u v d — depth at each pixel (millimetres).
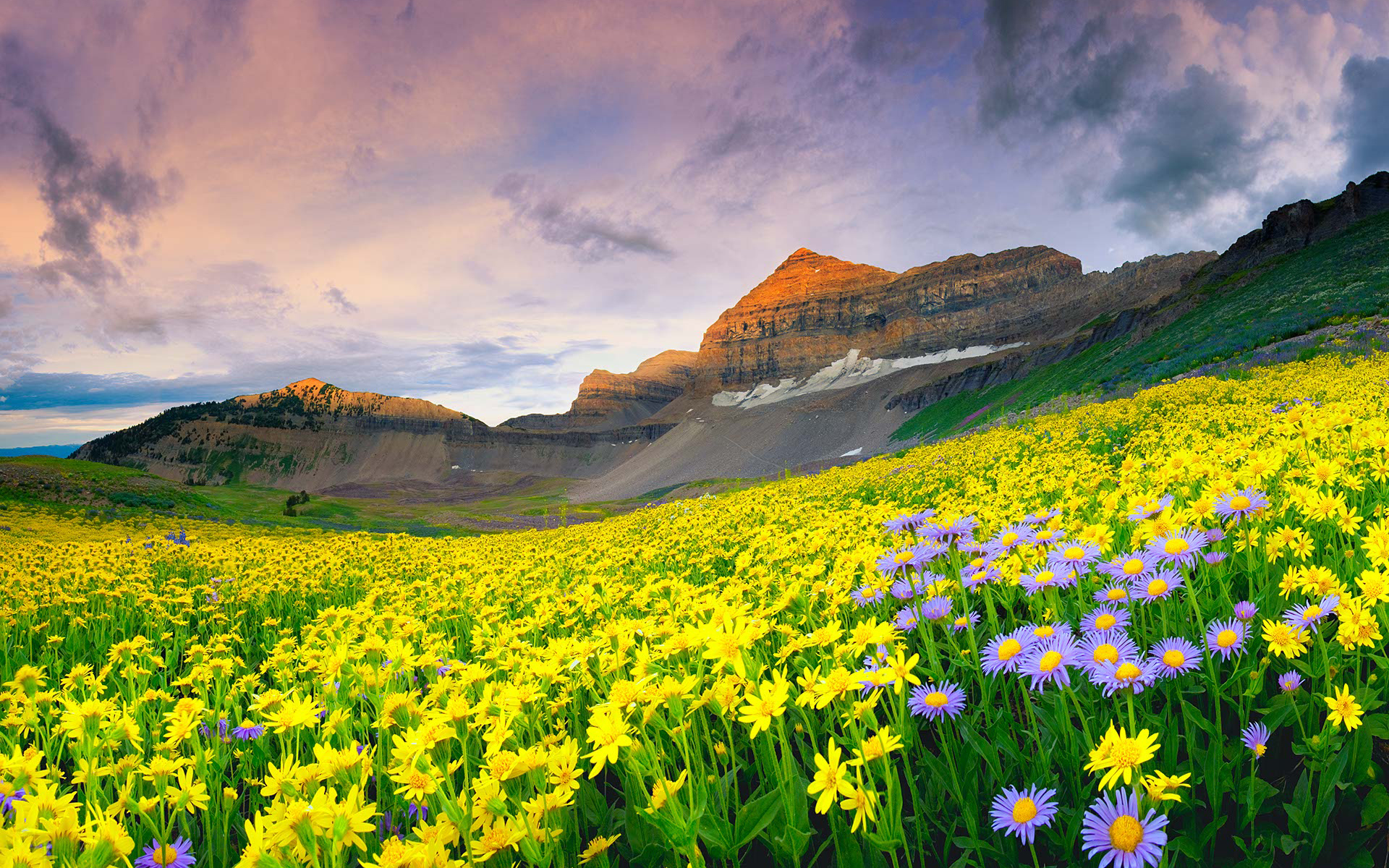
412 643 6562
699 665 3955
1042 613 4566
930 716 3439
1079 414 31234
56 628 9852
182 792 3520
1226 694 3498
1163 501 4918
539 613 6410
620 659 4078
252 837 2650
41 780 3150
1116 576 4023
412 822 4012
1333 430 6117
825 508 16188
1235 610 3477
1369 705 3041
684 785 3461
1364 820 2805
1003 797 2820
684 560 11266
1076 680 3770
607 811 3789
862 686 3342
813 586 5750
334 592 12266
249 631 10648
